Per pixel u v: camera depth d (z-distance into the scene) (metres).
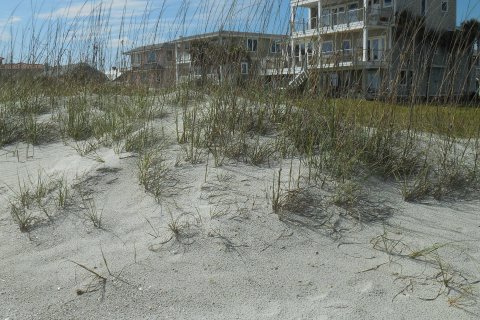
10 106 6.86
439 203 4.50
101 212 3.92
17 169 4.94
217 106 5.47
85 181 4.32
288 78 5.73
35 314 2.85
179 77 7.19
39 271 3.25
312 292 3.03
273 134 5.44
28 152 5.55
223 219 3.75
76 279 3.15
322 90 5.41
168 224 3.66
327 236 3.69
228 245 3.48
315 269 3.27
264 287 3.07
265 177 4.46
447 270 3.27
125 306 2.91
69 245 3.54
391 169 4.90
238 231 3.63
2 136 5.91
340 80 5.54
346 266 3.31
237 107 5.52
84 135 5.93
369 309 2.85
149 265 3.27
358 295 2.99
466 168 5.12
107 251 3.44
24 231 3.72
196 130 5.30
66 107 6.99
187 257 3.36
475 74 6.03
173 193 4.16
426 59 5.64
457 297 2.97
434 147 5.50
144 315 2.84
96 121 6.08
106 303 2.94
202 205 3.95
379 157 4.92
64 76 8.15
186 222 3.71
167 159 4.76
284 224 3.76
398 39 5.68
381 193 4.50
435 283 3.12
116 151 4.93
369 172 4.75
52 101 7.36
